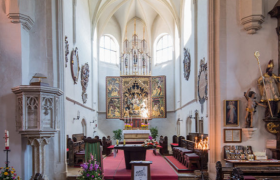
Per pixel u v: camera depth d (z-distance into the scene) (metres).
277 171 8.27
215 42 10.66
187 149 14.17
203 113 14.28
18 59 8.68
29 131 7.50
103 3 23.08
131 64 27.05
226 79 10.41
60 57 10.55
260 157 9.66
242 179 6.26
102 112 25.78
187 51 18.81
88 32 21.22
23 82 8.75
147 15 26.91
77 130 17.05
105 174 11.09
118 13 26.91
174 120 24.97
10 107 8.35
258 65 10.37
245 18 10.20
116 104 25.14
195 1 16.20
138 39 27.70
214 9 10.76
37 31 9.66
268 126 9.98
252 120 9.97
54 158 10.00
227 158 9.81
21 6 8.68
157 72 26.94
